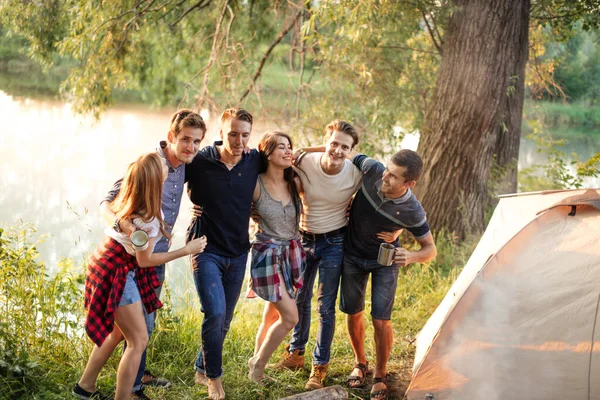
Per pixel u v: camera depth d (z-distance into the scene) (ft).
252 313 18.33
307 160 12.79
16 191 36.17
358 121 29.58
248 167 12.17
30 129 53.26
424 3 26.84
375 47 28.60
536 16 28.68
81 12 28.96
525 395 11.19
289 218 12.56
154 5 31.09
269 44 34.24
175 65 33.09
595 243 11.19
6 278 13.46
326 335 13.21
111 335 11.54
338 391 12.11
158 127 56.39
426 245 12.85
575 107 57.47
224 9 29.78
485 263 11.91
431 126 24.68
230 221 12.09
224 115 11.93
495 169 26.25
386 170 12.07
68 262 15.24
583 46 55.06
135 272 11.12
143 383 12.76
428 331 13.71
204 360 12.24
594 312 10.78
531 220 11.89
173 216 12.01
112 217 11.05
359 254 13.00
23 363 12.12
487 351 11.57
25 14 31.48
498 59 23.53
